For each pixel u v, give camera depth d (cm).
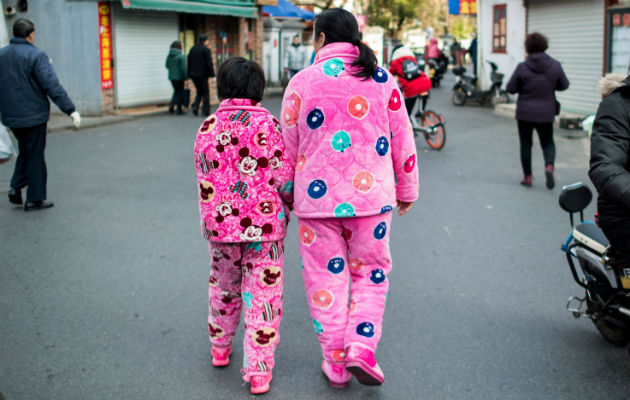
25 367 349
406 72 1059
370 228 307
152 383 335
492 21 1848
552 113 773
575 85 1477
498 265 521
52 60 1487
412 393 328
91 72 1461
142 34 1585
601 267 350
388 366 356
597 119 307
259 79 312
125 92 1546
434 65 2514
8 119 646
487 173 895
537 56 766
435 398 323
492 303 445
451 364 359
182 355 367
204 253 544
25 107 643
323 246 311
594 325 412
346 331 313
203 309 429
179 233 600
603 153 298
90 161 958
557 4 1532
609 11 1332
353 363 298
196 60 1521
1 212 667
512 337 393
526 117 775
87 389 328
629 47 1305
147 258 529
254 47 2177
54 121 1363
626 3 1311
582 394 329
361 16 2755
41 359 358
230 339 349
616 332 376
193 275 491
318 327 321
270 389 331
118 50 1506
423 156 1027
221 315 341
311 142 300
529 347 380
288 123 305
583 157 1024
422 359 364
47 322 406
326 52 303
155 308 429
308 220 309
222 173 308
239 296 340
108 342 380
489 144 1148
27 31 642
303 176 304
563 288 472
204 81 1539
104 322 407
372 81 299
